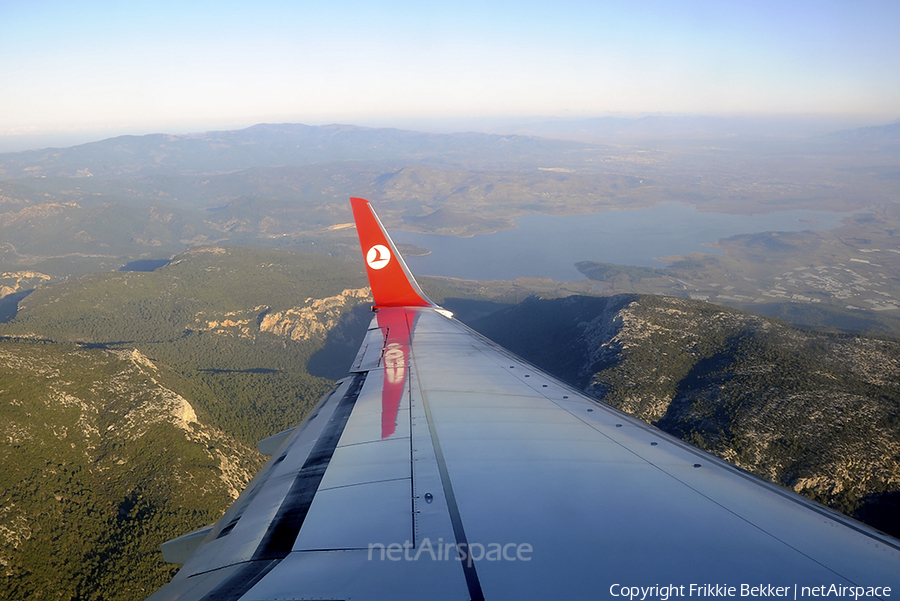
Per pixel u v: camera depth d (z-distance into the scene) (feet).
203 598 17.85
